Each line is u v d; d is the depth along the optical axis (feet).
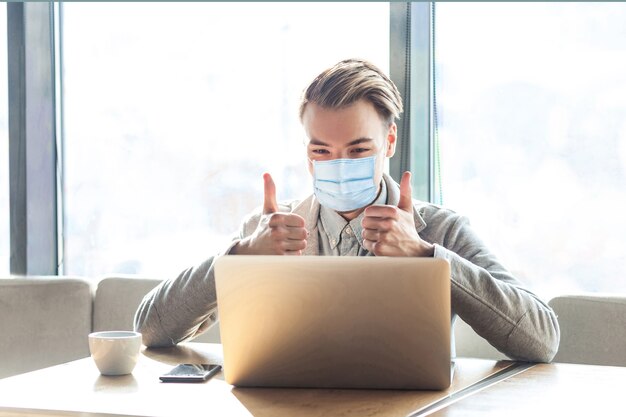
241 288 4.27
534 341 5.24
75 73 10.52
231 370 4.43
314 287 4.18
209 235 10.19
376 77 5.72
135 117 10.37
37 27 10.18
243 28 9.94
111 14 10.38
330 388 4.43
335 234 6.22
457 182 9.14
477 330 5.27
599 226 8.75
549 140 8.86
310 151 5.74
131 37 10.34
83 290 8.48
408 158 9.03
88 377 4.78
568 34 8.78
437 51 9.12
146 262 10.41
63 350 8.39
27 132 10.09
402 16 9.04
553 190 8.87
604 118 8.70
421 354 4.23
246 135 9.98
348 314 4.19
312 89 5.69
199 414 3.86
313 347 4.29
